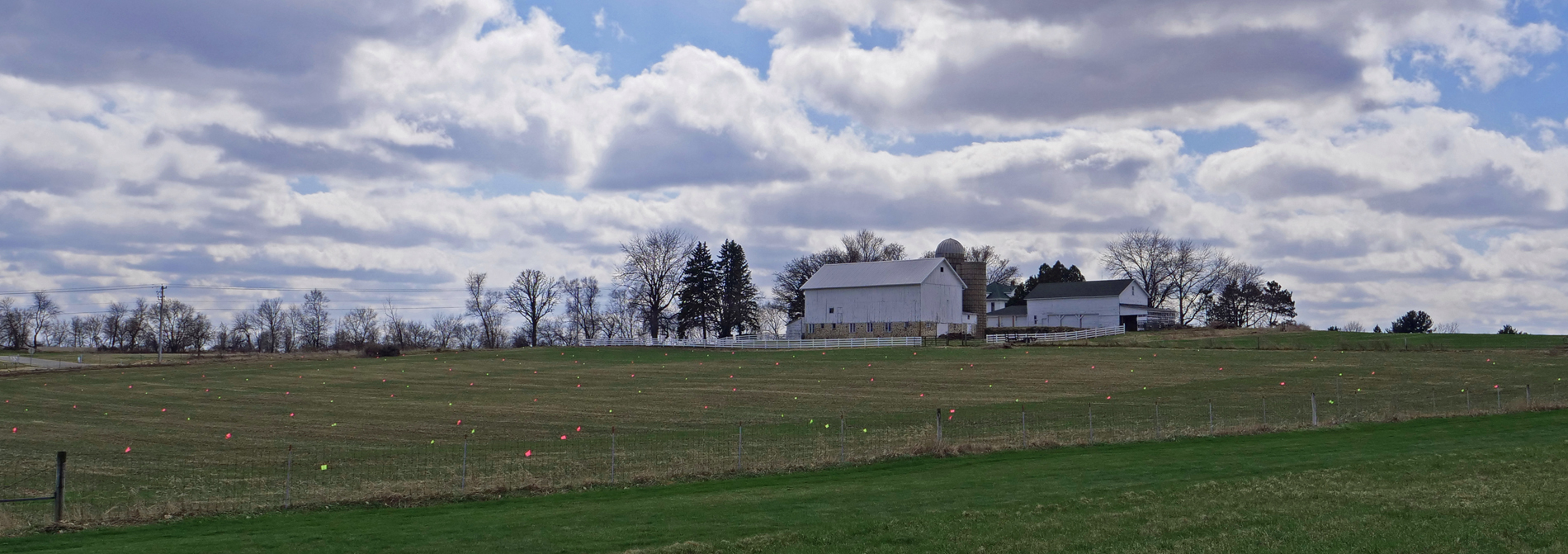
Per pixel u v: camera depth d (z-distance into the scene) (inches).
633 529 821.2
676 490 1053.8
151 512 958.4
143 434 1843.0
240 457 1560.0
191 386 2738.7
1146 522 797.9
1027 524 799.7
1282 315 5871.1
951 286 4424.2
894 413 1979.6
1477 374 2465.6
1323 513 813.2
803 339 4552.2
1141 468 1104.2
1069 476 1063.6
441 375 3016.7
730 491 1024.9
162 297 4025.6
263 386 2726.4
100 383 2839.6
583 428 1859.0
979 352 3373.5
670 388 2546.8
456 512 937.5
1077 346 3496.6
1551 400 1766.7
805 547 740.7
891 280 4335.6
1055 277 6220.5
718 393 2410.2
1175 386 2365.9
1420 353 3034.0
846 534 777.6
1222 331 4264.3
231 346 6505.9
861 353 3494.1
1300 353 3095.5
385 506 984.3
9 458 1567.4
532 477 1176.8
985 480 1051.9
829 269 4586.6
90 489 1256.8
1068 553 711.1
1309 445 1289.4
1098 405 2031.3
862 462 1226.6
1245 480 980.6
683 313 4965.6
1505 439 1283.2
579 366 3275.1
